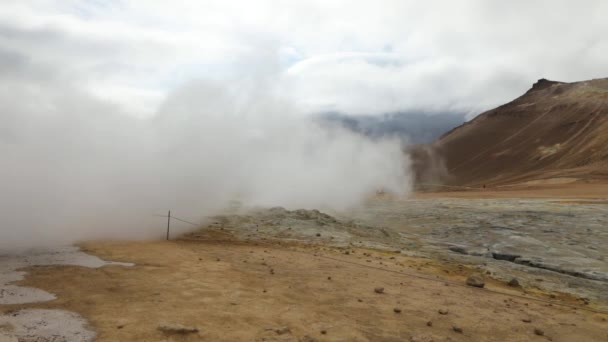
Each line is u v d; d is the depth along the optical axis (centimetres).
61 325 731
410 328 831
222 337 719
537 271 1652
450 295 1120
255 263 1349
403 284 1207
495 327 877
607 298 1295
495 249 2094
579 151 12812
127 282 1029
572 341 837
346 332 785
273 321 814
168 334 713
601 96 17675
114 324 747
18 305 824
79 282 1010
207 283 1059
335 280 1183
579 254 1952
